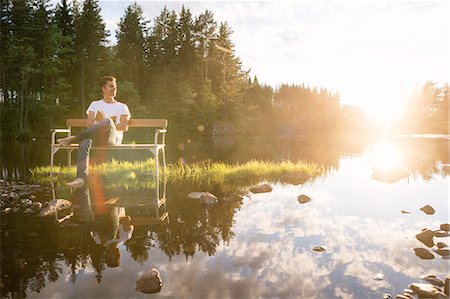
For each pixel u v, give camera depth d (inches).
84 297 65.7
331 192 183.9
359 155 448.8
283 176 250.2
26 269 79.9
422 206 146.9
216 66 1996.8
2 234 108.3
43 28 1327.5
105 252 91.0
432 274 75.6
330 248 92.4
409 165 315.9
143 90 1835.6
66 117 1472.7
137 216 131.9
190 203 157.3
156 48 1916.8
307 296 65.2
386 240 99.4
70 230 112.3
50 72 1301.7
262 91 3351.4
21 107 1234.6
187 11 1909.4
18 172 290.5
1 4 1234.0
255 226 115.5
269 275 74.9
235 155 482.0
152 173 271.9
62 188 203.6
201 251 90.7
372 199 163.5
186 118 1801.2
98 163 297.4
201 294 66.2
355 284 70.5
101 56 1462.8
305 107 4352.9
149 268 79.6
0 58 1240.8
